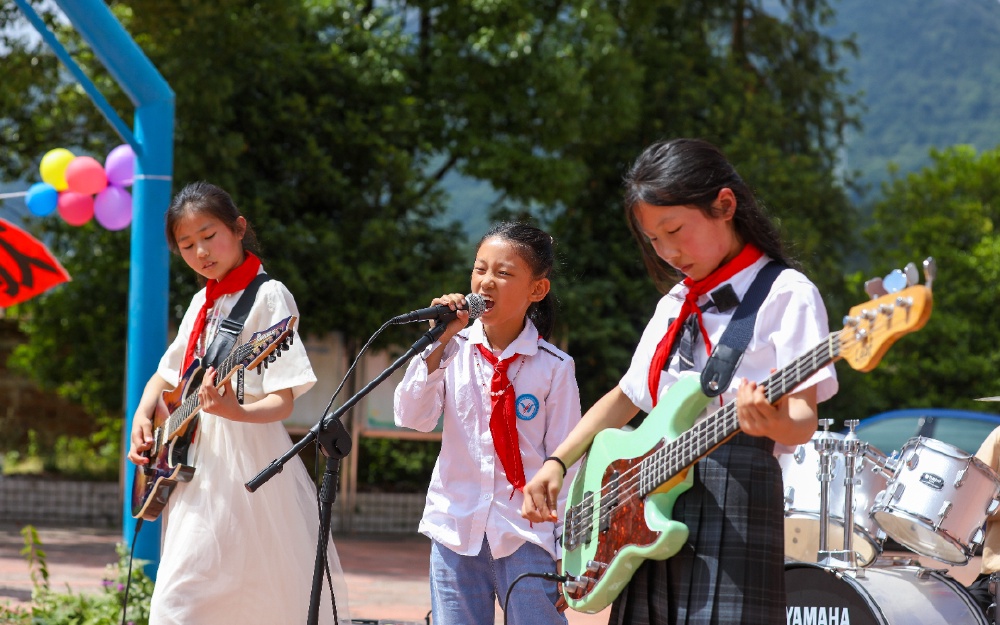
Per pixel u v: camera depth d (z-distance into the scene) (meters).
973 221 15.41
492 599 3.14
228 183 9.74
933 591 3.68
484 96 10.62
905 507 3.77
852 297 12.81
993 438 4.08
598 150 12.01
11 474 11.30
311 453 10.77
